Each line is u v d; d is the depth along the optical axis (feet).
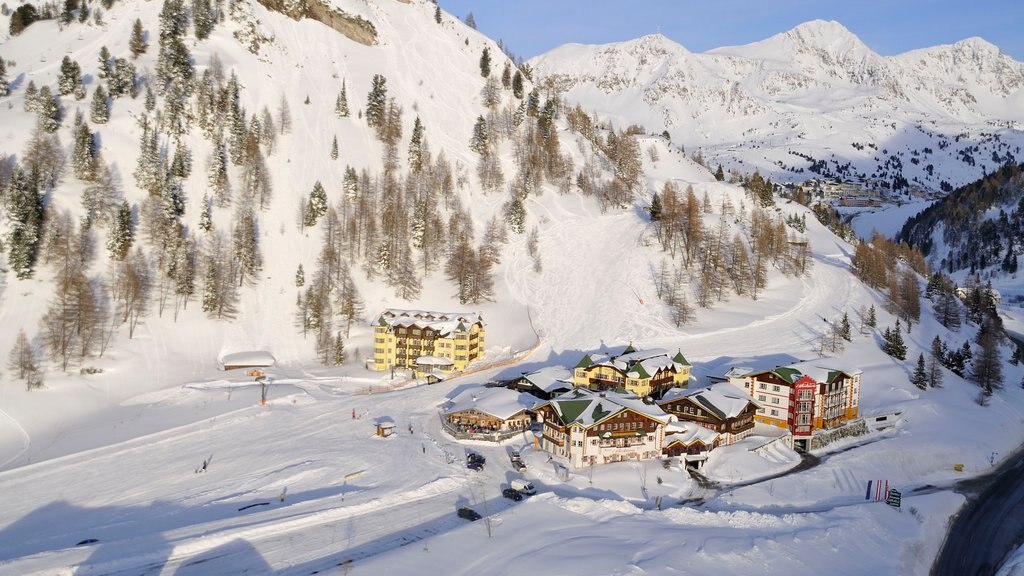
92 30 625.41
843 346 386.73
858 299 462.19
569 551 167.02
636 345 387.96
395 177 567.59
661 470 231.91
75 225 388.98
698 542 176.24
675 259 487.20
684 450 245.04
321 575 151.64
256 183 492.13
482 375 350.23
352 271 464.24
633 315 422.41
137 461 228.43
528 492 207.82
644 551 169.37
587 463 233.76
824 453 264.52
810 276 501.56
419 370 358.02
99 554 156.46
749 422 269.23
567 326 419.13
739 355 372.58
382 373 359.05
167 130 499.10
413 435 260.83
